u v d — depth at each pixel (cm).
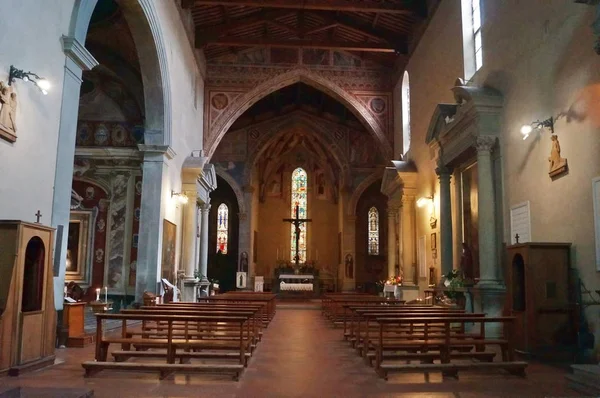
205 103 2164
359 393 563
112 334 999
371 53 2203
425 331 733
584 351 764
